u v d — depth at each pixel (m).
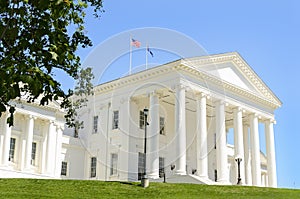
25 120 44.53
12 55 7.94
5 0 7.68
